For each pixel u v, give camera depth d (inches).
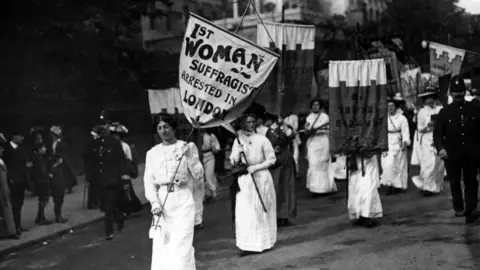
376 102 367.6
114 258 328.5
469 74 751.7
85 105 825.5
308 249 319.0
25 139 632.4
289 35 409.4
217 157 686.5
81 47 792.3
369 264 278.4
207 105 270.8
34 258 344.2
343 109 371.9
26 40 753.0
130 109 900.6
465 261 271.6
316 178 519.5
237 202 320.5
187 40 272.1
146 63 910.4
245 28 1220.5
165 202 239.8
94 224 450.3
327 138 522.9
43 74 770.8
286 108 409.1
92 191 432.8
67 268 313.3
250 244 315.9
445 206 426.0
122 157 387.9
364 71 369.4
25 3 724.0
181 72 272.8
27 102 765.3
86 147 406.6
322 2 1211.2
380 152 368.2
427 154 481.4
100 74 824.3
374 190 367.9
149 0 879.1
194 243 352.5
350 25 1162.0
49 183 444.8
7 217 389.4
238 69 269.4
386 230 355.3
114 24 825.5
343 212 432.1
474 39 1111.0
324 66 823.7
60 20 762.2
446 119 361.1
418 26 1107.9
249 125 327.6
